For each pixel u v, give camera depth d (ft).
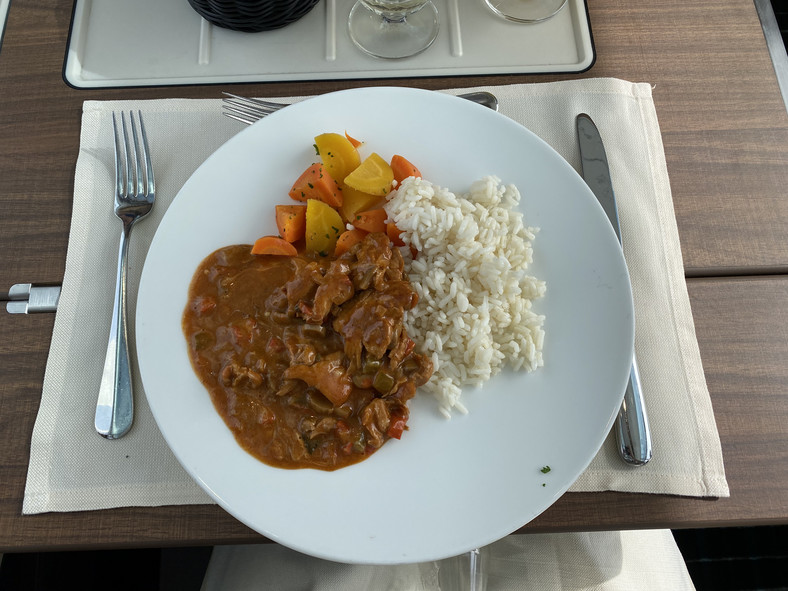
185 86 1.48
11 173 1.38
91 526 1.09
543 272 1.20
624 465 1.13
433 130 1.30
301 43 1.54
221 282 1.20
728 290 1.29
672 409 1.18
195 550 1.70
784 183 1.39
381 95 1.30
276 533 0.99
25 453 1.14
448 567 1.40
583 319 1.15
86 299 1.26
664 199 1.36
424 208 1.20
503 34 1.56
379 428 1.08
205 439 1.07
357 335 1.13
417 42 1.54
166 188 1.36
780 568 1.76
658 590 1.40
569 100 1.44
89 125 1.41
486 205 1.25
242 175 1.26
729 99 1.47
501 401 1.11
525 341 1.12
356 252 1.19
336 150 1.25
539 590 1.38
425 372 1.11
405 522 1.01
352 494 1.03
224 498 1.02
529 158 1.27
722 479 1.12
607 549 1.41
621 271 1.16
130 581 1.64
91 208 1.34
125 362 1.19
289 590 1.38
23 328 1.25
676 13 1.57
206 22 1.56
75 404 1.17
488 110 1.29
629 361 1.10
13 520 1.09
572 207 1.22
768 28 1.65
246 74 1.50
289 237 1.22
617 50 1.53
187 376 1.13
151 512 1.11
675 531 1.80
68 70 1.49
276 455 1.07
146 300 1.15
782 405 1.19
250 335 1.16
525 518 1.00
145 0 1.58
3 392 1.19
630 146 1.41
